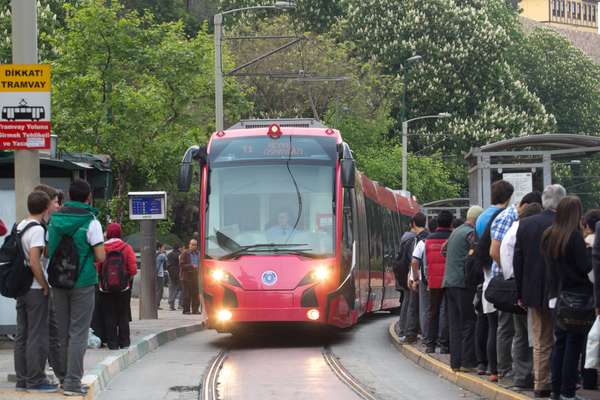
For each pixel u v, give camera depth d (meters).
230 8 108.12
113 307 27.92
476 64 104.81
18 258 18.34
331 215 31.11
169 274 54.44
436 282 26.25
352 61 92.31
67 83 54.06
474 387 20.98
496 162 34.75
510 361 20.56
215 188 31.36
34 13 22.45
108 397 20.94
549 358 18.38
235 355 29.19
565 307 16.97
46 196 18.62
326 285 30.47
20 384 19.03
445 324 26.55
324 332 37.38
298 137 31.84
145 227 42.59
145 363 27.33
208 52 61.66
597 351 16.48
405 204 54.44
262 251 30.70
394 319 46.12
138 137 54.25
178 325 38.28
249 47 89.69
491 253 19.47
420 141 104.00
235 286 30.34
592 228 18.56
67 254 18.34
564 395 17.28
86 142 53.78
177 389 22.09
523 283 18.34
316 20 106.50
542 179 34.09
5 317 27.33
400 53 102.81
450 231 26.30
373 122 93.62
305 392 21.20
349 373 24.38
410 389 21.67
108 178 32.62
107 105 54.09
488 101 104.00
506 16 124.50
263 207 31.08
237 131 32.22
